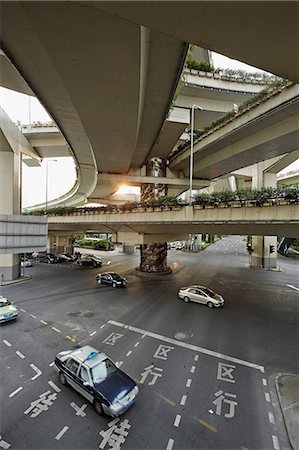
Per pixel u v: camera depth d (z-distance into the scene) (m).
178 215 18.56
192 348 12.39
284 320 16.34
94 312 17.28
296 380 9.85
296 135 17.41
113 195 47.50
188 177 30.06
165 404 8.43
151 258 31.12
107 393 7.88
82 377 8.64
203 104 25.05
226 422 7.70
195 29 5.65
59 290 23.02
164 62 11.26
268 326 15.32
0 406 8.20
